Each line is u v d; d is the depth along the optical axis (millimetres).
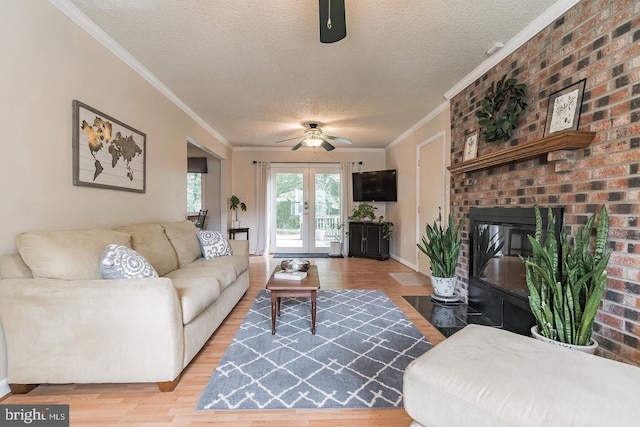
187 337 1794
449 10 2018
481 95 2893
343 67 2850
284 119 4484
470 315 2805
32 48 1748
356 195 6508
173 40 2393
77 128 2064
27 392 1609
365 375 1795
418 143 4750
